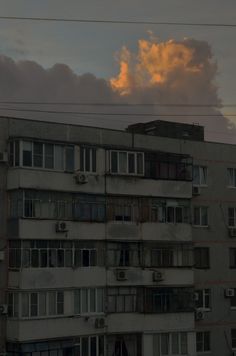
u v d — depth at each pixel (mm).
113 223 38062
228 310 42812
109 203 38156
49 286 35156
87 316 36406
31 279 34500
